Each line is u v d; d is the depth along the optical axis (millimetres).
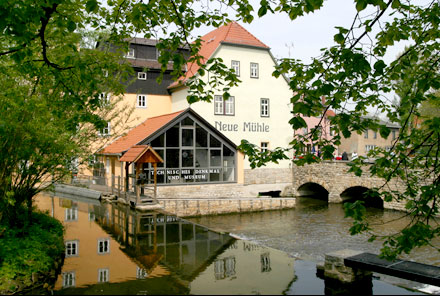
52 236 8797
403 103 5703
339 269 6641
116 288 6301
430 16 5402
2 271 6227
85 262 7875
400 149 5824
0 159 7195
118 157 20844
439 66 5820
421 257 12492
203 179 21953
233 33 29156
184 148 21406
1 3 4160
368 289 6363
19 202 8570
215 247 9328
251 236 15797
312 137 5676
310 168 27609
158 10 6672
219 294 6023
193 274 7113
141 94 28688
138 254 8609
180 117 20859
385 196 5723
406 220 18906
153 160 16531
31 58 6383
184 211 19469
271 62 29859
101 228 11531
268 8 5180
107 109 11172
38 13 4633
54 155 8211
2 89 6719
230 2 6215
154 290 6211
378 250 13414
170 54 5852
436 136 5285
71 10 6359
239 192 22750
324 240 15078
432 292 6180
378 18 4641
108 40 7867
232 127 27953
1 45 6566
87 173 25469
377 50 5762
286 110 30438
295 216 20656
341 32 4688
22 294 5949
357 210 4957
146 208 15453
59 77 6426
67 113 8469
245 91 28594
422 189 5184
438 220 16156
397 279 6957
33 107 6848
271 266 7676
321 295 6004
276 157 5809
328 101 5324
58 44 7738
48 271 6891
